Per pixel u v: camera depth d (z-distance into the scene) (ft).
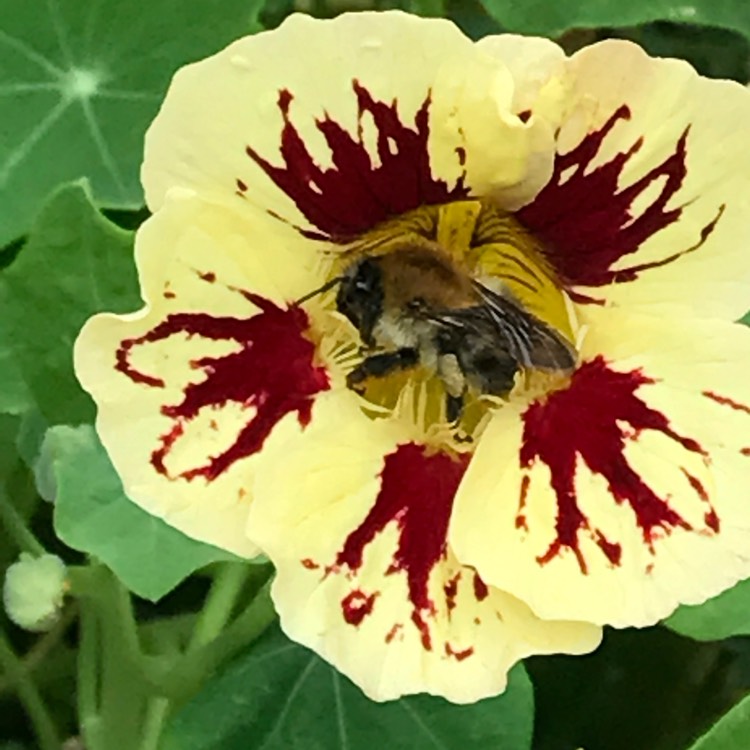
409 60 0.40
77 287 0.46
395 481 0.43
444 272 0.45
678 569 0.42
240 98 0.40
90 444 0.47
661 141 0.41
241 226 0.41
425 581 0.42
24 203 0.49
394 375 0.45
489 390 0.45
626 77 0.41
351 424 0.43
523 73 0.41
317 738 0.48
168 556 0.46
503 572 0.42
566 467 0.43
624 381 0.43
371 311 0.44
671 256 0.42
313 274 0.43
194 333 0.41
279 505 0.42
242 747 0.48
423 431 0.45
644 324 0.43
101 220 0.46
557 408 0.44
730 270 0.42
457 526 0.42
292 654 0.49
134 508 0.46
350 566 0.42
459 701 0.42
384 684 0.41
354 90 0.40
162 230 0.40
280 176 0.41
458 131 0.41
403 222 0.44
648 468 0.42
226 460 0.42
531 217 0.43
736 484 0.42
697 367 0.42
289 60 0.40
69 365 0.47
